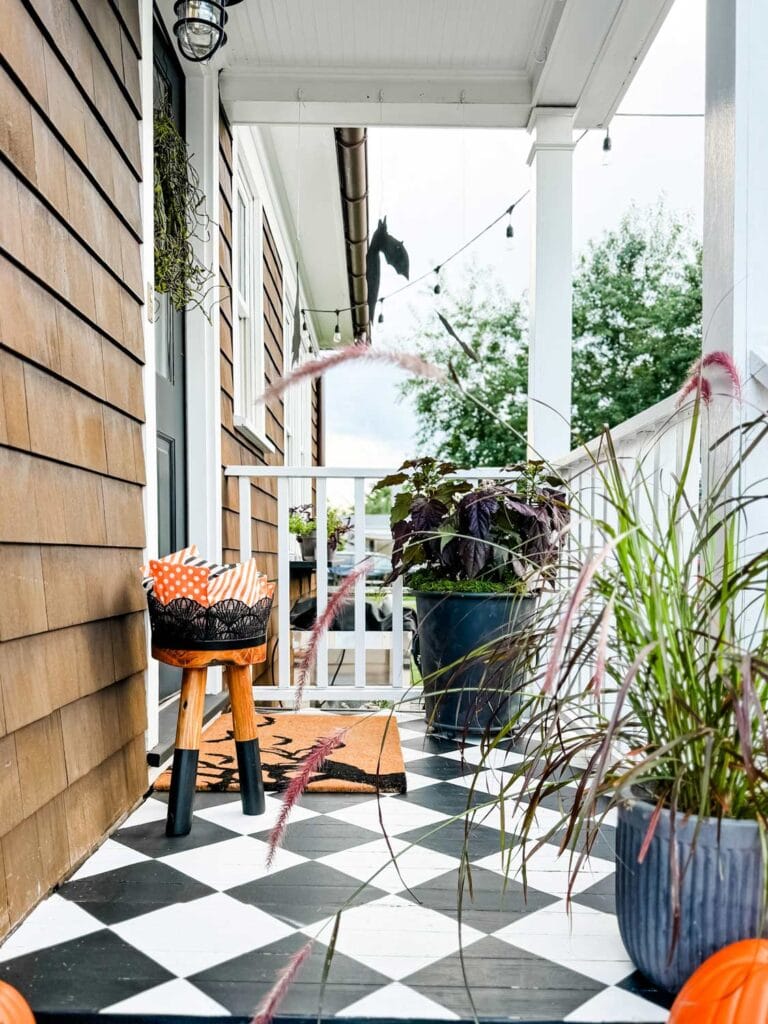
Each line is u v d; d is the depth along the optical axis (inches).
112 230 75.5
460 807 78.3
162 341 113.3
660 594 44.8
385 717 119.0
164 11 108.8
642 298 611.2
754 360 62.2
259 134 179.2
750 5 62.6
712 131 66.6
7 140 53.2
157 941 51.2
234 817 75.1
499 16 122.2
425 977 47.3
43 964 48.3
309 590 290.2
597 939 52.2
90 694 67.4
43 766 57.2
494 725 104.4
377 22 123.4
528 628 51.9
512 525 103.8
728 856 42.6
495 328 677.3
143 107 85.7
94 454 69.7
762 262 63.0
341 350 41.7
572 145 137.6
